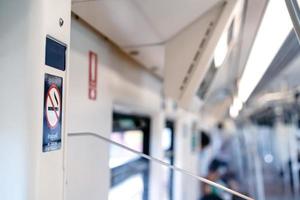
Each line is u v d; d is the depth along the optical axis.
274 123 9.11
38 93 0.80
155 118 3.27
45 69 0.83
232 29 1.40
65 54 0.94
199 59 1.44
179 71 1.54
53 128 0.86
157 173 3.21
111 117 1.85
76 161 1.37
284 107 5.53
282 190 8.08
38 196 0.79
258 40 1.36
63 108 0.93
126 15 1.29
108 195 1.76
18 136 0.79
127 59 2.20
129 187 2.64
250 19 1.34
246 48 1.75
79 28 1.42
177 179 4.35
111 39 1.68
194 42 1.43
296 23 0.91
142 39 1.65
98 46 1.65
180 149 4.43
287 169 8.40
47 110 0.83
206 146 7.25
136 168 2.89
